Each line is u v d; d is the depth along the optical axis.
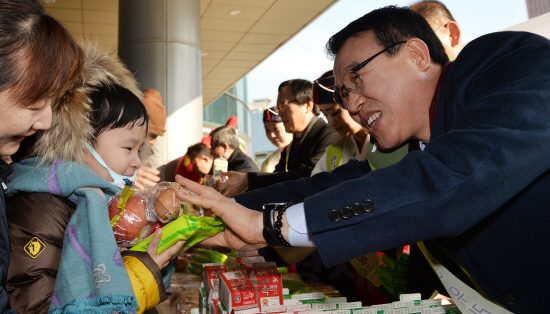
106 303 0.76
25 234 0.82
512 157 0.65
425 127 0.98
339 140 1.94
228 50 7.82
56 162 0.87
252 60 8.48
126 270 0.80
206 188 0.89
